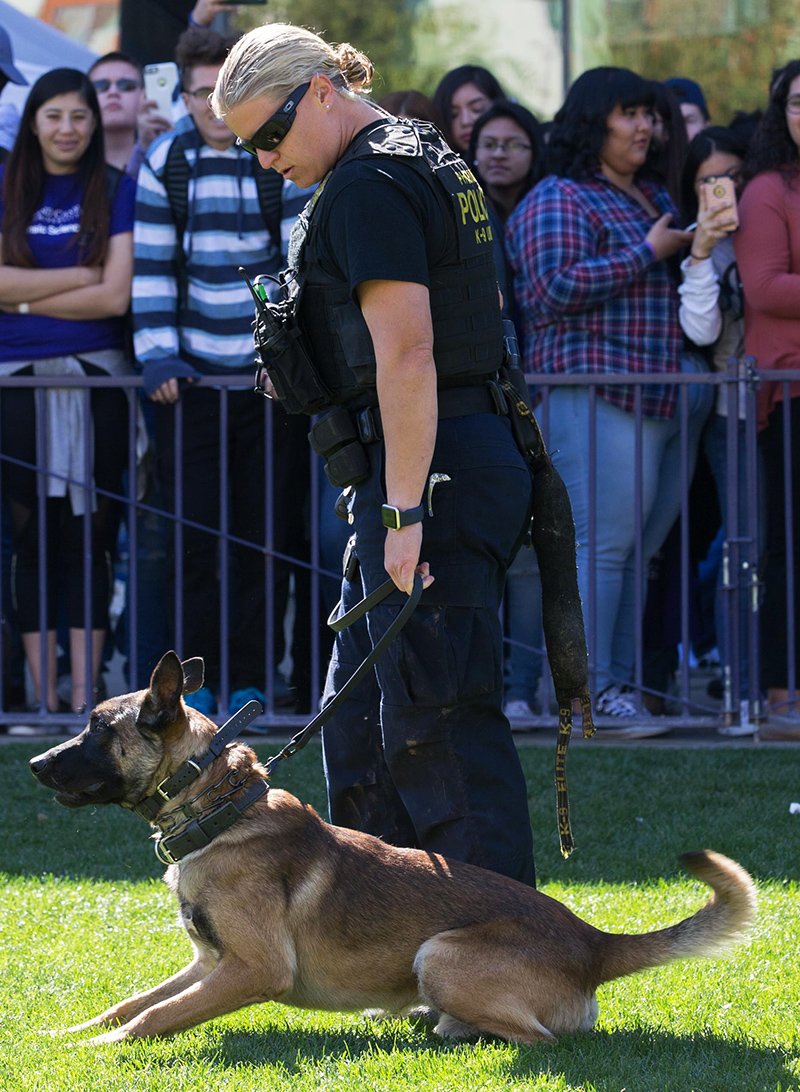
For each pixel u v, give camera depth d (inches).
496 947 225.6
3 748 438.9
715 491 471.8
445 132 479.2
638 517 436.8
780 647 446.9
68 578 452.4
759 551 445.4
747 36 791.1
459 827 243.3
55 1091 204.1
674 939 228.5
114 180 447.8
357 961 229.9
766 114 440.5
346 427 239.3
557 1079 204.4
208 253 434.9
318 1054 221.8
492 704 244.7
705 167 457.4
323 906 230.8
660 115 454.6
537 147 474.0
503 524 240.1
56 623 459.2
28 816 376.8
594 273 426.9
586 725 256.2
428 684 237.3
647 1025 231.5
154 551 466.9
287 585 453.7
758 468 446.6
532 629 462.3
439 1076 207.3
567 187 436.8
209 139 432.8
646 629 474.9
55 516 454.0
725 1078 204.7
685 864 228.5
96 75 523.2
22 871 332.5
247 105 228.8
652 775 406.0
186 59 430.3
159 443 442.3
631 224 438.3
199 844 231.9
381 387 224.4
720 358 463.2
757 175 438.6
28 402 440.1
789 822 360.2
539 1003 224.7
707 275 435.2
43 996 253.1
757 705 444.8
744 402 429.1
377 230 222.8
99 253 440.1
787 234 434.0
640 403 432.1
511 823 245.1
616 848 343.0
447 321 234.2
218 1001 227.0
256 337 243.6
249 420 439.5
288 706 475.8
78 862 339.3
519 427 248.1
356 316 231.3
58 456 442.3
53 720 448.8
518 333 455.2
